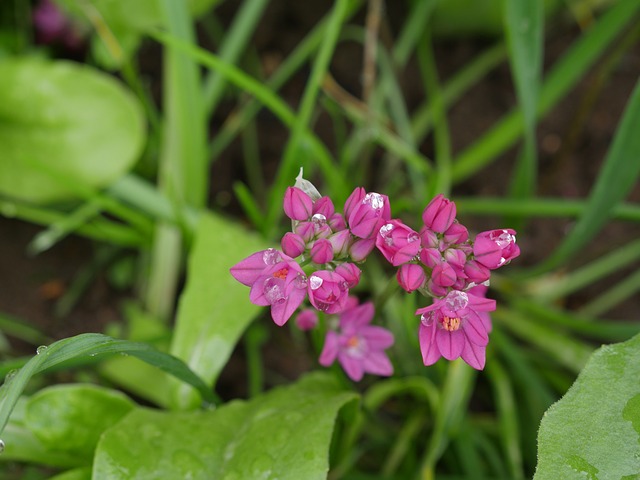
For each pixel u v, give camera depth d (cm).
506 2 42
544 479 33
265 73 56
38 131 46
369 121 47
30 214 47
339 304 32
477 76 56
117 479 35
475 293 35
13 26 53
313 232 33
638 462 33
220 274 40
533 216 52
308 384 39
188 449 36
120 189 46
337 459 41
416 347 41
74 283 49
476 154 49
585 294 50
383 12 57
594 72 56
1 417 31
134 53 55
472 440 44
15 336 48
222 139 52
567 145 51
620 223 52
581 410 34
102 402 38
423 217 33
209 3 48
